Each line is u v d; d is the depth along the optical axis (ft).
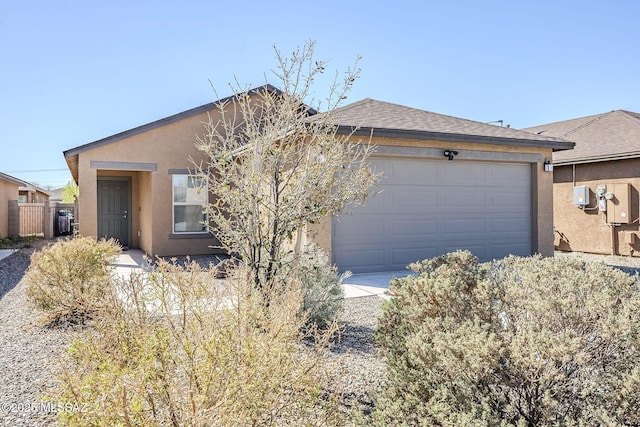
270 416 8.09
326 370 10.28
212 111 39.86
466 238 34.09
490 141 33.22
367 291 25.05
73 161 39.40
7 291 26.37
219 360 7.38
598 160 41.68
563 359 6.66
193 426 6.64
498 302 8.72
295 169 16.84
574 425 6.46
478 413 6.97
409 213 32.09
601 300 7.57
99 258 19.72
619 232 41.39
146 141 38.47
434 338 8.16
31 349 15.35
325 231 28.78
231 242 17.90
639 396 6.41
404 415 8.23
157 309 9.32
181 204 39.81
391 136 29.81
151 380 7.41
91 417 7.00
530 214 36.83
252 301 9.29
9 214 58.59
